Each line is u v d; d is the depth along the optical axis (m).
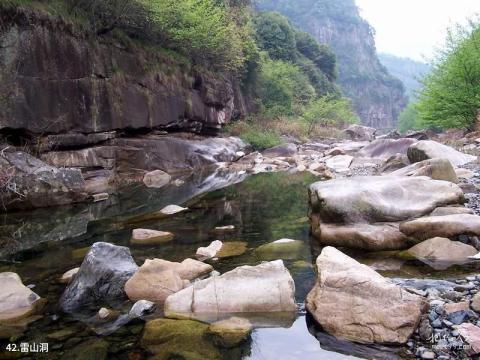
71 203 9.48
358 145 21.80
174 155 15.73
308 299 3.84
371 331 3.27
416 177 6.66
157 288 4.22
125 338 3.44
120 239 6.50
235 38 22.86
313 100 42.09
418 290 3.96
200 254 5.60
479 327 3.19
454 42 18.06
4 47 9.22
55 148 10.78
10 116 9.31
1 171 8.39
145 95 14.90
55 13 10.66
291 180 13.21
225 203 9.52
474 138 16.22
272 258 5.35
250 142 23.45
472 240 5.20
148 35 15.90
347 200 5.88
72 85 11.15
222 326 3.56
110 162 12.63
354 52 122.88
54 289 4.59
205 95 20.45
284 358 3.08
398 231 5.50
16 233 6.96
